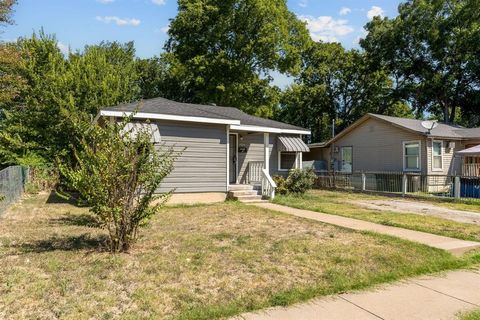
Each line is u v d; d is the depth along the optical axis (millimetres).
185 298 4352
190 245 6777
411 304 4395
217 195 13773
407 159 21250
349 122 39094
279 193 15750
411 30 33031
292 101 41281
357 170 24484
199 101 35312
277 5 32156
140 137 6520
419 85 32969
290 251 6445
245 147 17359
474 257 6492
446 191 17844
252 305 4227
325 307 4262
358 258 6055
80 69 21719
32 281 4793
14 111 20078
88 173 6176
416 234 8203
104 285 4684
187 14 31703
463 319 3977
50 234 7625
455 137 21203
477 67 29922
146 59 39375
